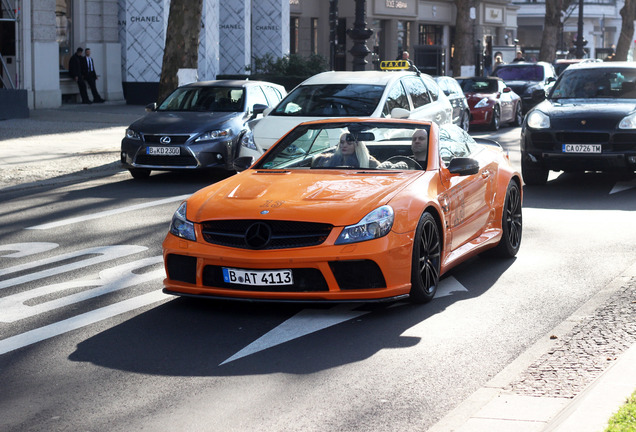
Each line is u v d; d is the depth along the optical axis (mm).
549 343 6465
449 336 6688
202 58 35000
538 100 15977
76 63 33344
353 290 7016
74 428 4973
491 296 7887
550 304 7609
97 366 6047
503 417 4766
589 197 13789
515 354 6250
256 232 7027
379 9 49906
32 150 19922
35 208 13070
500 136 25984
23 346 6523
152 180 16281
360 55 24500
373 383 5668
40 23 31344
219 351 6355
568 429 4191
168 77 21344
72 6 34188
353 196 7316
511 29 67562
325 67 36219
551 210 12555
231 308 7492
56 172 16797
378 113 14547
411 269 7309
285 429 4930
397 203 7281
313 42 47938
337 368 5965
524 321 7090
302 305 7574
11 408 5289
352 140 8375
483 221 8922
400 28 52906
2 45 30703
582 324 6887
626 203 13172
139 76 35312
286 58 36406
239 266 7059
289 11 42000
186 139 15633
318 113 14703
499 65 34406
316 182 7691
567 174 16719
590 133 14328
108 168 17609
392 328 6898
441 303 7652
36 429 4957
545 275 8688
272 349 6391
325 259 6934
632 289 8008
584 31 88438
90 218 12141
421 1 54500
